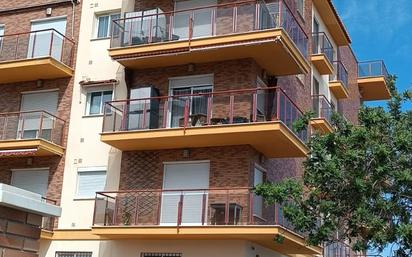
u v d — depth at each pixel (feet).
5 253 18.24
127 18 74.90
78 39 81.92
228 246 65.62
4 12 87.81
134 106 71.72
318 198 60.08
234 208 63.57
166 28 73.00
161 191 66.90
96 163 75.97
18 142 75.82
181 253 67.67
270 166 75.00
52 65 77.66
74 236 73.97
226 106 69.05
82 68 80.38
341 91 108.17
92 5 82.79
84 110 78.89
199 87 73.15
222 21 70.33
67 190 76.18
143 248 69.72
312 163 60.64
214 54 70.85
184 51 70.44
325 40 99.91
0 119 78.07
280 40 66.54
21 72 80.18
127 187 72.95
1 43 81.51
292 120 69.87
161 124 71.05
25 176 78.95
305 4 92.84
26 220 19.17
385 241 54.90
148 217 66.90
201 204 65.00
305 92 91.40
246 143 68.59
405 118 60.80
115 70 78.48
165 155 72.28
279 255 77.15
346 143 59.47
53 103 80.74
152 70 76.18
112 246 71.56
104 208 68.95
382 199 57.31
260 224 63.00
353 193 58.13
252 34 67.56
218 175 68.85
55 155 77.82
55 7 84.79
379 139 58.80
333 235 65.57
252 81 70.54
